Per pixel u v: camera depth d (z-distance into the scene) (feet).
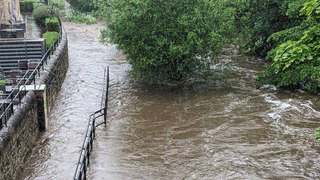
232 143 50.16
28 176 41.86
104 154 47.57
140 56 69.31
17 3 98.73
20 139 42.37
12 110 41.57
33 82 52.54
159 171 43.68
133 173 43.21
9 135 38.04
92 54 97.96
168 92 70.54
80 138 51.03
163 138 51.98
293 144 49.67
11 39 67.56
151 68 71.87
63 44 78.48
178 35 68.13
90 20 142.61
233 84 74.64
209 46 69.41
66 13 154.81
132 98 67.31
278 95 67.97
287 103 63.52
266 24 88.84
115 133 53.52
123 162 45.62
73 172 42.83
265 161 45.70
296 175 42.63
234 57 95.25
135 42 69.46
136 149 48.91
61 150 47.75
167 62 70.33
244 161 45.60
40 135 51.62
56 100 65.10
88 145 44.27
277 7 86.38
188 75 77.71
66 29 129.90
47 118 54.19
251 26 93.45
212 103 64.44
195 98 67.10
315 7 30.25
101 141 51.03
